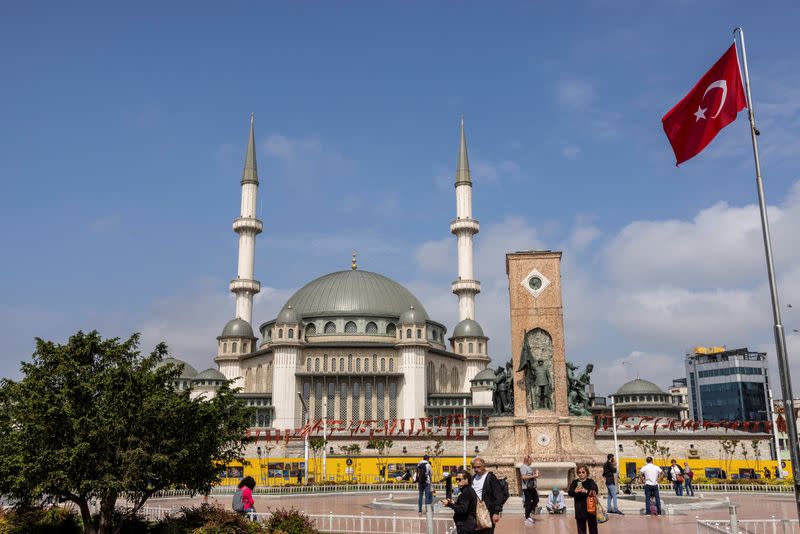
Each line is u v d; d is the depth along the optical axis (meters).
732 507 22.84
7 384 29.56
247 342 145.62
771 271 24.03
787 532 29.73
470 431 115.88
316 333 137.75
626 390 148.00
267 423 125.81
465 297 152.25
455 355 143.50
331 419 125.88
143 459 28.47
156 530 30.02
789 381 22.67
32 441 27.80
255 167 154.00
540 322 46.22
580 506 23.89
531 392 45.31
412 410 127.38
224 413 33.09
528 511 31.75
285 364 127.50
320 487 68.81
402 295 147.75
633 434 112.25
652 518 33.56
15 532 29.94
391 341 138.12
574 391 46.50
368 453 113.88
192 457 30.02
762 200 24.81
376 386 130.12
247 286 147.88
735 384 188.88
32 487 27.94
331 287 144.50
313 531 28.59
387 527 32.19
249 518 29.89
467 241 152.88
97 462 28.22
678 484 49.75
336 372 129.75
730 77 26.91
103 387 29.55
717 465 107.81
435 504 41.91
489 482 19.95
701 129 27.50
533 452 43.53
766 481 68.50
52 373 29.56
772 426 112.88
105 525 29.69
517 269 47.22
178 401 29.77
